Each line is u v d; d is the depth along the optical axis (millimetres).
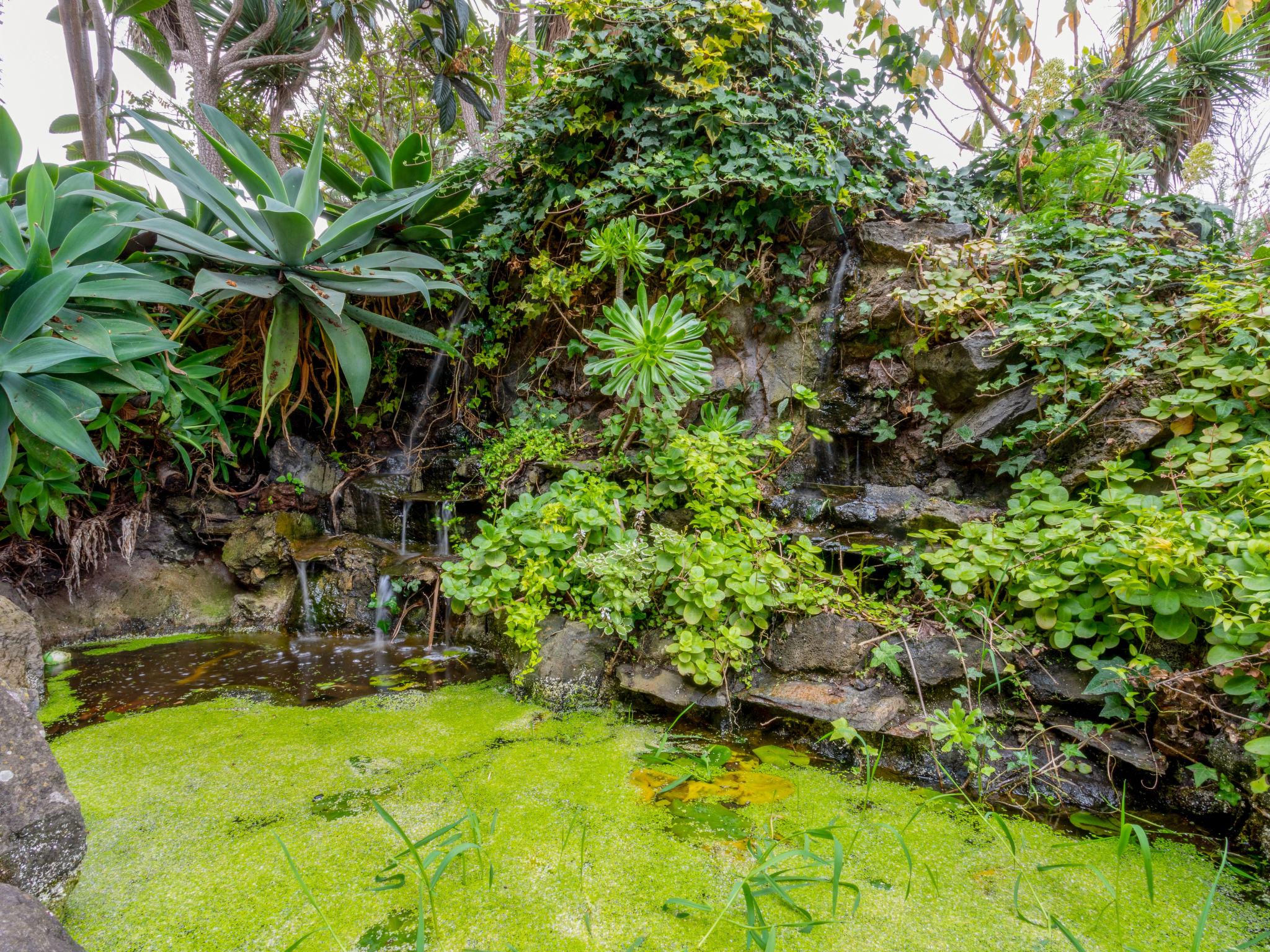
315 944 1155
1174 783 1691
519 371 3893
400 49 7688
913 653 2027
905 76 3781
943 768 1801
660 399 2971
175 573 3379
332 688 2543
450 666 2803
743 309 3281
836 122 3285
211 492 3471
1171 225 2938
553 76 3309
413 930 1191
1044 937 1196
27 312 2432
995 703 1928
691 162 3127
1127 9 4453
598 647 2367
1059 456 2377
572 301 3529
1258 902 1313
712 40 2969
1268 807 1497
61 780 1341
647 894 1303
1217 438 1997
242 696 2455
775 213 3102
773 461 3090
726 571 2246
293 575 3434
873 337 2965
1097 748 1781
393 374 4051
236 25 6180
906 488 2645
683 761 1912
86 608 3135
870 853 1464
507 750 1975
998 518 2307
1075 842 1525
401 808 1636
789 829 1555
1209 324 2244
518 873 1363
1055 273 2639
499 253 3662
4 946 913
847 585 2344
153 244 3170
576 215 3564
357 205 3383
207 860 1409
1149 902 1306
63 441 2400
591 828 1539
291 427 3859
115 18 4668
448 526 3537
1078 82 4219
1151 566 1688
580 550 2514
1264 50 5180
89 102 4234
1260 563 1594
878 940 1187
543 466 3234
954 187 3584
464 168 4152
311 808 1634
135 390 2781
